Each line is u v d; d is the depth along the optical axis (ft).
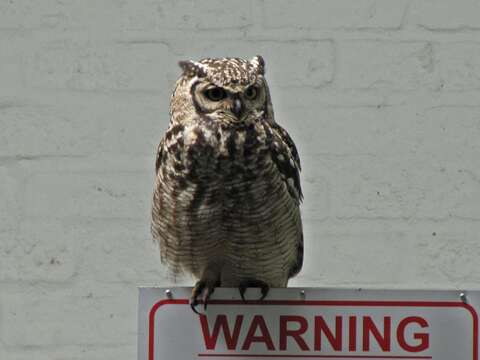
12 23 15.90
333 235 15.47
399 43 15.76
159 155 13.30
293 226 13.64
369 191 15.55
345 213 15.51
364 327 10.70
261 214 13.03
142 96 15.80
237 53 15.81
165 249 13.67
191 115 12.89
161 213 13.25
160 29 15.89
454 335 10.66
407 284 15.33
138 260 15.49
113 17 15.90
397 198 15.52
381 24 15.78
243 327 10.78
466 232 15.44
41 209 15.56
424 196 15.51
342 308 10.73
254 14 15.85
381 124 15.67
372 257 15.40
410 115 15.67
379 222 15.47
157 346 10.81
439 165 15.56
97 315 15.38
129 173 15.66
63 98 15.79
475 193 15.52
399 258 15.37
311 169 15.58
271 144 13.03
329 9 15.83
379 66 15.74
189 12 15.89
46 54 15.85
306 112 15.70
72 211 15.57
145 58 15.85
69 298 15.39
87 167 15.67
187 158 12.76
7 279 15.39
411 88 15.69
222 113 12.73
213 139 12.71
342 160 15.61
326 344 10.70
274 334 10.75
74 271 15.44
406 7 15.79
